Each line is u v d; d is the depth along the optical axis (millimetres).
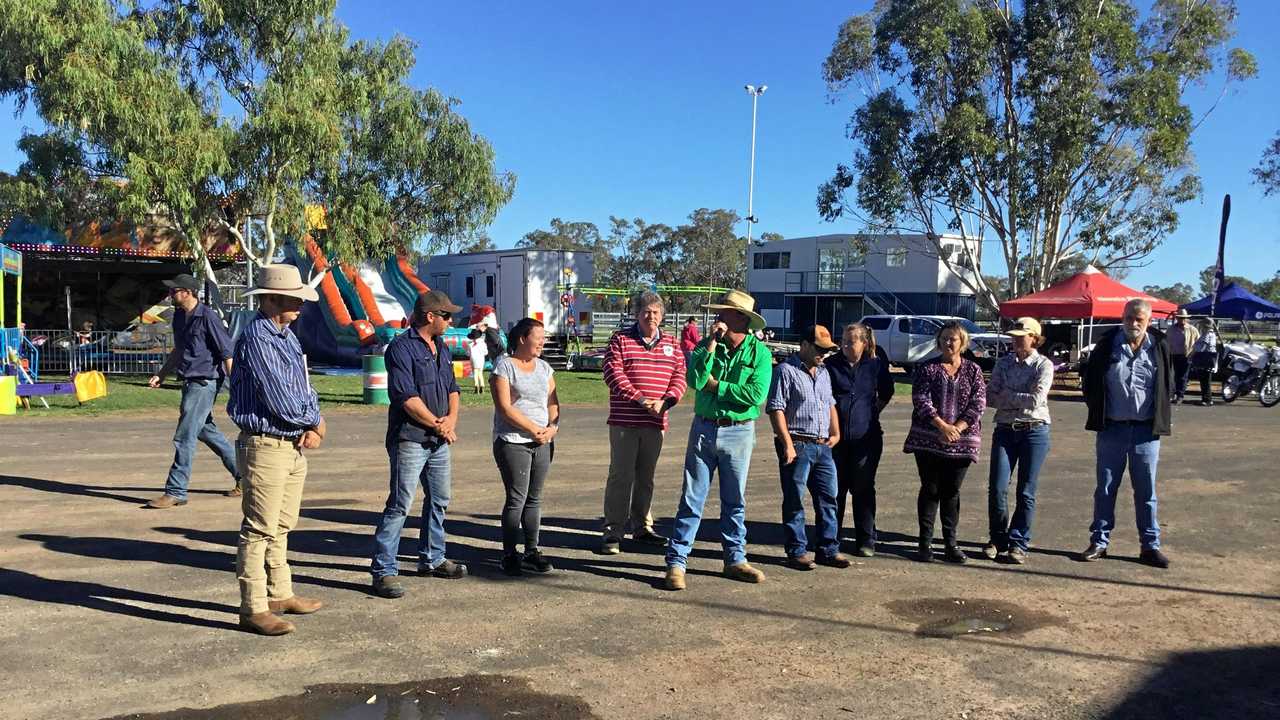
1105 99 23953
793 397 5953
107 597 4961
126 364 20359
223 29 18203
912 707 3834
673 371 6320
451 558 5949
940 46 23750
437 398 5207
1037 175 24422
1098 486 6305
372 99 19219
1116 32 23234
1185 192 25438
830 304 44156
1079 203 25453
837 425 6121
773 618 4938
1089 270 21219
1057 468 10047
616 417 6215
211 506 7156
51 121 15703
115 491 7668
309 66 17984
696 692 3934
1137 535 6980
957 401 6102
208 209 18156
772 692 3953
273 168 17922
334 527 6633
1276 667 4352
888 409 16672
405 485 5129
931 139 24953
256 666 4082
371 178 19359
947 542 6176
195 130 16719
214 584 5230
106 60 15844
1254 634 4793
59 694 3732
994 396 6320
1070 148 23641
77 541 6062
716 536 6793
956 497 6176
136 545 5988
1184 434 12836
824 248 44031
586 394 18062
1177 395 17562
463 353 22109
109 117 16016
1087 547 6551
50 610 4734
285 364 4453
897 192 26234
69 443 10312
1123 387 6121
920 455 6148
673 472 9492
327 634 4508
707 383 5449
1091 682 4141
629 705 3783
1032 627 4863
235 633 4484
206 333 7168
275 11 18000
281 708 3664
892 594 5418
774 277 46375
